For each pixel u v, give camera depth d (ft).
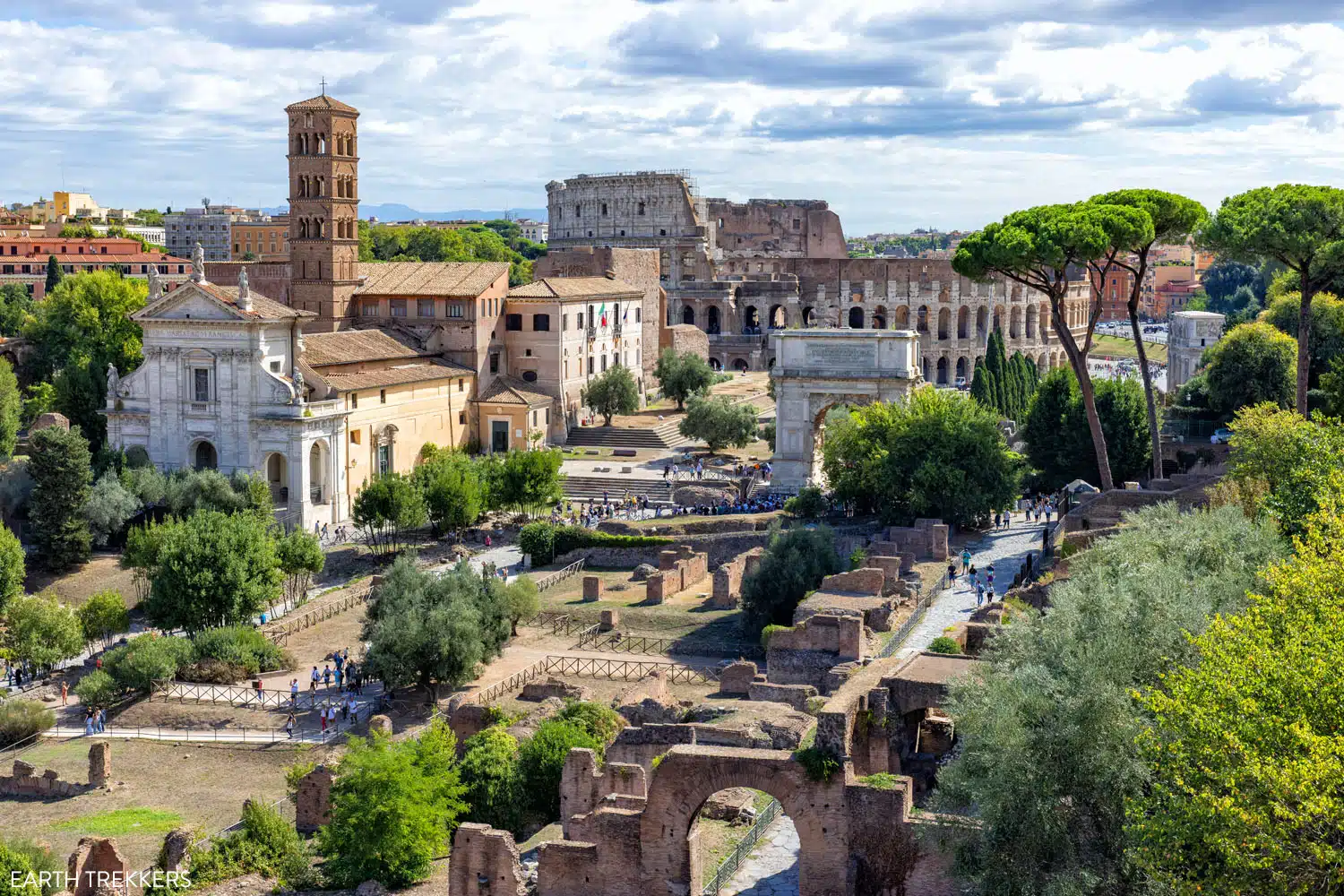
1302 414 342.85
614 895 179.63
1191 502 327.67
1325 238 346.54
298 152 558.97
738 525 418.51
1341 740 127.85
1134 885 151.23
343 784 216.33
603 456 555.69
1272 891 128.77
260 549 362.33
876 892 170.71
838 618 266.16
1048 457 457.68
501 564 423.23
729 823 203.00
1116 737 156.56
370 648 316.81
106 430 529.86
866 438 407.64
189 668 332.80
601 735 238.48
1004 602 274.36
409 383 519.60
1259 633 148.77
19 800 271.08
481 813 222.89
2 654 355.36
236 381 475.31
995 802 155.94
